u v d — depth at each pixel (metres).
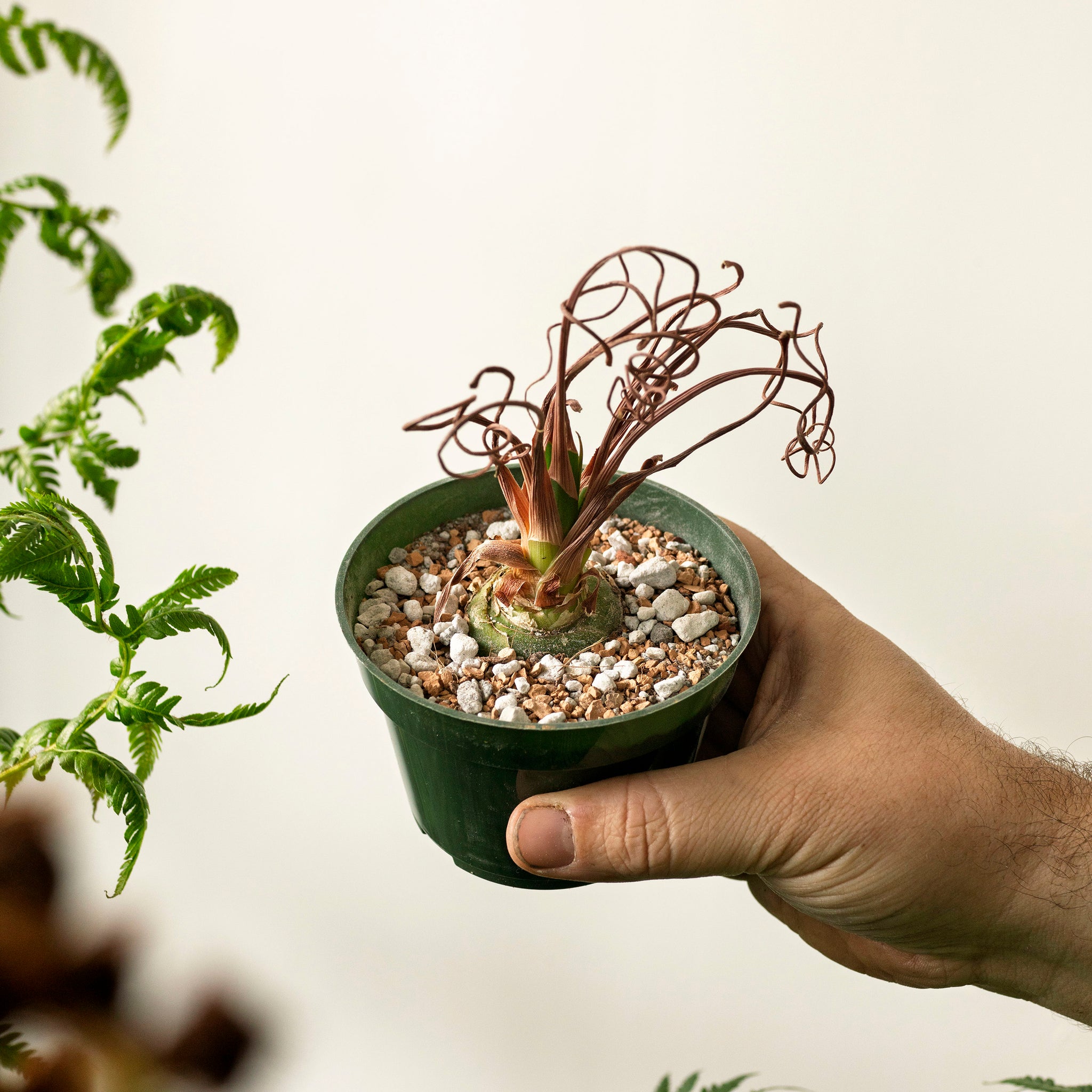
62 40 0.52
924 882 0.58
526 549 0.58
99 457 0.59
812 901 0.59
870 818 0.57
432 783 0.58
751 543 0.65
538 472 0.56
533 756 0.56
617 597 0.61
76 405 0.59
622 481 0.56
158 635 0.54
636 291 0.53
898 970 0.64
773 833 0.57
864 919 0.59
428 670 0.58
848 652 0.61
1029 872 0.58
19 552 0.52
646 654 0.59
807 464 0.55
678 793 0.56
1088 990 0.60
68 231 0.56
